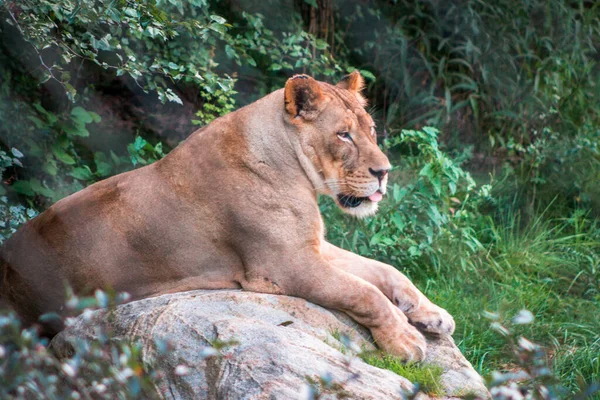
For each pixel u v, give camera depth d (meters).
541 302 12.60
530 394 6.14
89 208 9.33
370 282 9.20
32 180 12.79
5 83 13.36
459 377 8.24
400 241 12.87
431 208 12.75
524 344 5.72
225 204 8.90
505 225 15.00
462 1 17.89
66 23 11.77
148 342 7.68
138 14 9.62
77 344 6.77
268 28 16.36
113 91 15.40
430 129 13.48
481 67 17.33
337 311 8.78
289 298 8.64
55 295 9.27
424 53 18.03
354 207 9.22
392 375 7.45
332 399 6.82
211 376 7.27
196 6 14.38
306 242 8.83
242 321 7.77
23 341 5.98
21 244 9.55
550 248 14.26
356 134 9.02
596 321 11.85
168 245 9.05
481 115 17.84
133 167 13.87
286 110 8.88
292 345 7.39
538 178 15.48
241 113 9.23
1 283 9.60
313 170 9.02
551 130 16.64
